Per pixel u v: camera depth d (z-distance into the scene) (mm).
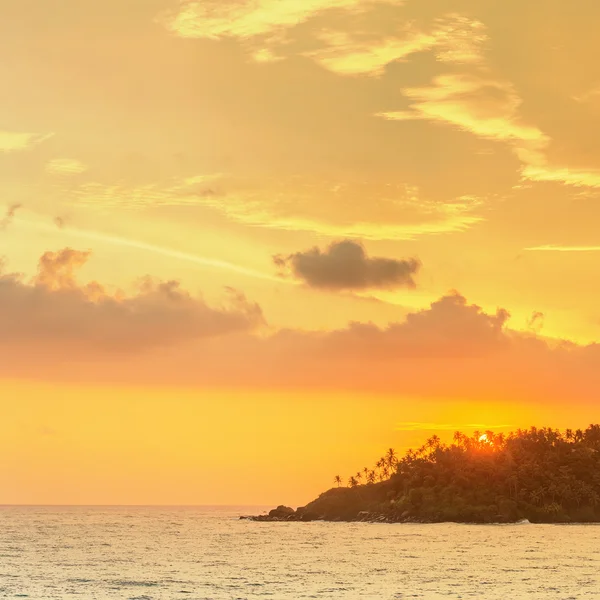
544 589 99250
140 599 90812
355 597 92062
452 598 90375
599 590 97812
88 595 94688
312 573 123250
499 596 92125
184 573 123312
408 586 103688
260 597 92125
